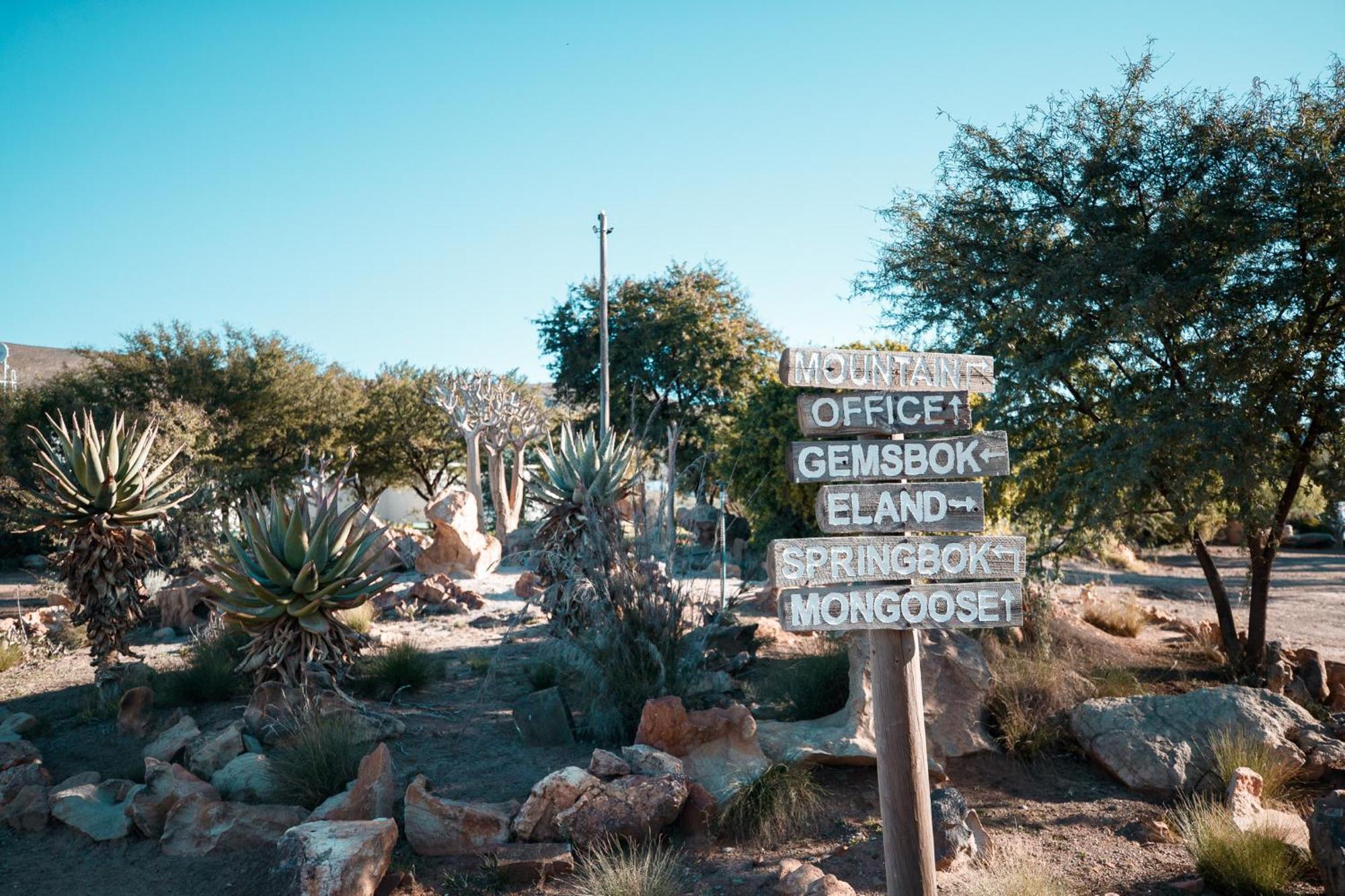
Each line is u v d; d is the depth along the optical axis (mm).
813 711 7590
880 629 4113
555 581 9711
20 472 21922
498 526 29219
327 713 7082
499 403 29562
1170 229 8930
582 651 7961
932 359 4270
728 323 34250
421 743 7090
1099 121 9609
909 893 4031
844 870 5145
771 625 11062
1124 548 20984
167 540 16016
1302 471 9391
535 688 8820
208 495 17484
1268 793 6195
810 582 4074
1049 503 9531
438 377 37188
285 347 31750
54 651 10945
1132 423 8750
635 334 34125
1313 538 26094
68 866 5461
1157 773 6418
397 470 38750
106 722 8047
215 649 9172
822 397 4145
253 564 8055
